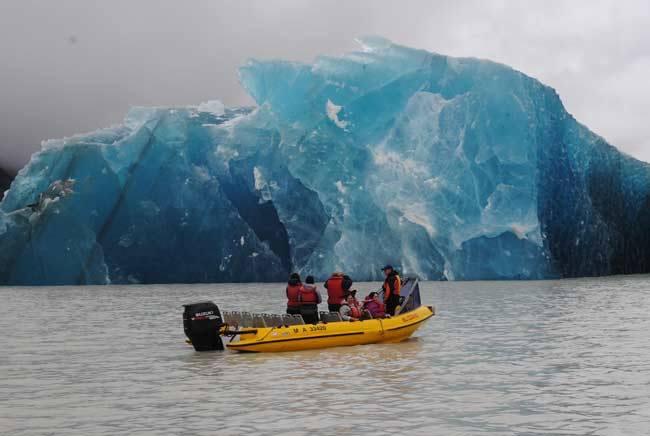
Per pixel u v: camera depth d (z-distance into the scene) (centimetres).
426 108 5856
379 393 1273
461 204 5684
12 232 6284
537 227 5662
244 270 6128
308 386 1345
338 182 5831
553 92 6169
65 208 6247
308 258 5897
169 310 3303
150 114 6544
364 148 5875
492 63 5872
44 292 5034
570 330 2191
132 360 1720
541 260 5681
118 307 3516
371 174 5812
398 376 1433
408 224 5644
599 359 1616
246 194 6281
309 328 1814
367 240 5722
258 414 1133
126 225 6253
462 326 2330
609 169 6588
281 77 6212
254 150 6209
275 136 6175
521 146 5722
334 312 1917
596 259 6303
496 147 5725
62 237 6212
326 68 6122
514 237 5641
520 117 5753
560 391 1274
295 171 5944
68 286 6075
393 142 5850
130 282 6206
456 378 1404
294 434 1016
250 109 6894
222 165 6278
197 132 6350
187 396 1279
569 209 6103
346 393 1277
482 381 1370
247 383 1389
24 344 2053
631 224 6806
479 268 5662
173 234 6238
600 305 3172
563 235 6072
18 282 6212
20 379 1472
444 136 5791
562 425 1050
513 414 1114
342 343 1853
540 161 5984
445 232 5625
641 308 2998
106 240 6234
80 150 6406
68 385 1401
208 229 6222
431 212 5659
